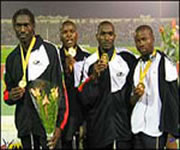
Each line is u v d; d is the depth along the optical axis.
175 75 3.83
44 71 3.58
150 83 3.78
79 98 3.76
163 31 4.18
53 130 3.53
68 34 3.79
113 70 3.79
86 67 3.80
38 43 3.64
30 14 3.64
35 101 3.51
